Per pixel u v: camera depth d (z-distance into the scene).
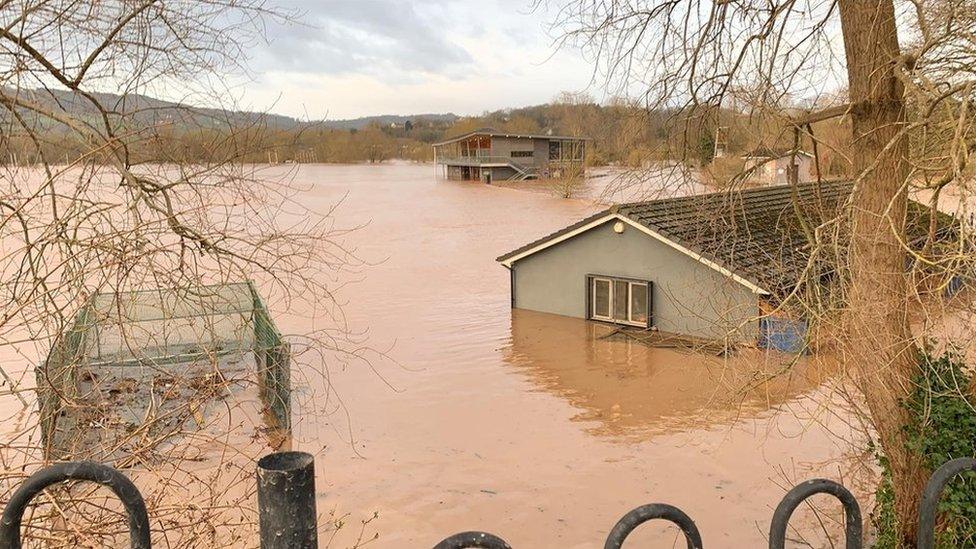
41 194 4.97
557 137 83.44
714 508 9.88
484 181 79.94
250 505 7.09
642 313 19.55
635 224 18.92
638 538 9.18
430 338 19.08
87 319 5.94
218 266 5.93
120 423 6.45
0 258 4.80
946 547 6.59
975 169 5.25
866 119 7.54
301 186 10.64
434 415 13.66
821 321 7.06
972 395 6.77
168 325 7.62
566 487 10.70
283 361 11.16
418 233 40.03
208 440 6.78
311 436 12.48
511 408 14.02
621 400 14.30
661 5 9.62
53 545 4.54
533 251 21.56
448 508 10.12
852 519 2.18
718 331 11.59
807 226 8.50
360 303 23.11
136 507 1.62
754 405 13.31
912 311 6.54
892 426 7.08
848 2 7.68
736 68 9.05
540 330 19.77
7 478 4.96
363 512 10.01
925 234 7.36
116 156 5.27
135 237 5.11
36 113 5.34
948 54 6.87
